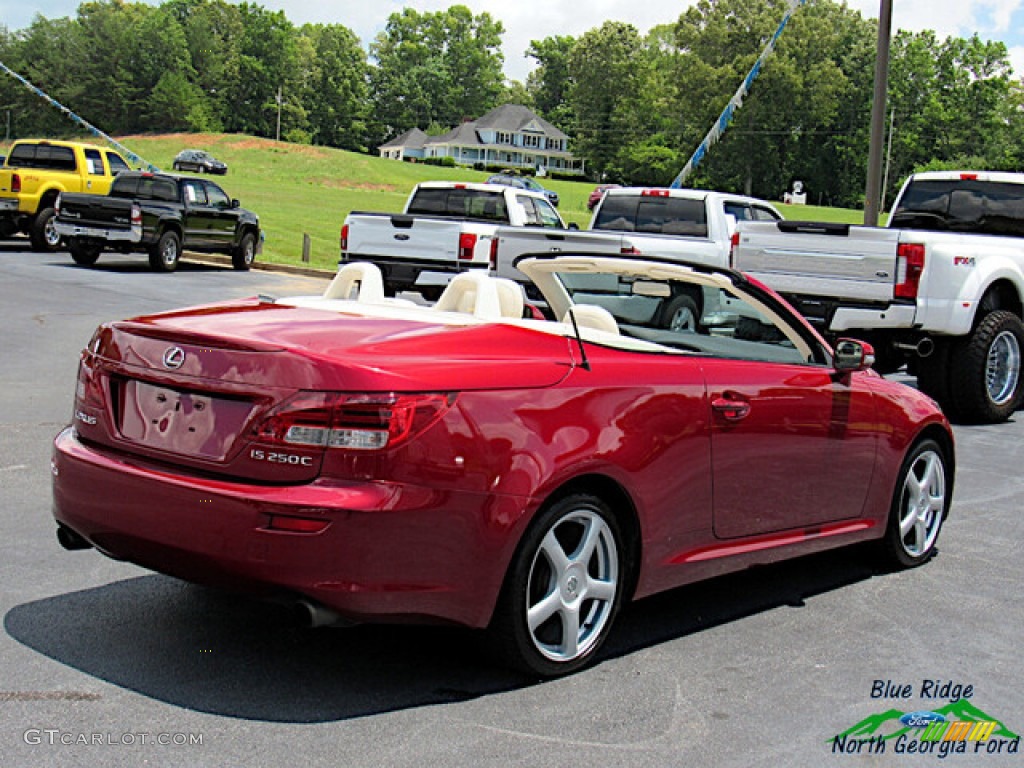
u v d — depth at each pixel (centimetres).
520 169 12925
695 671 413
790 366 490
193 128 13588
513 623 374
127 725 342
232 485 348
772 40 1591
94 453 390
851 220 7719
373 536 338
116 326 403
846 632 467
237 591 353
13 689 365
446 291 470
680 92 10219
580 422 388
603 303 584
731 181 10362
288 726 346
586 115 13188
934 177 1196
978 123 10806
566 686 391
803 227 995
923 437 573
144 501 364
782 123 10050
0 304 1442
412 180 8562
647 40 14600
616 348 424
